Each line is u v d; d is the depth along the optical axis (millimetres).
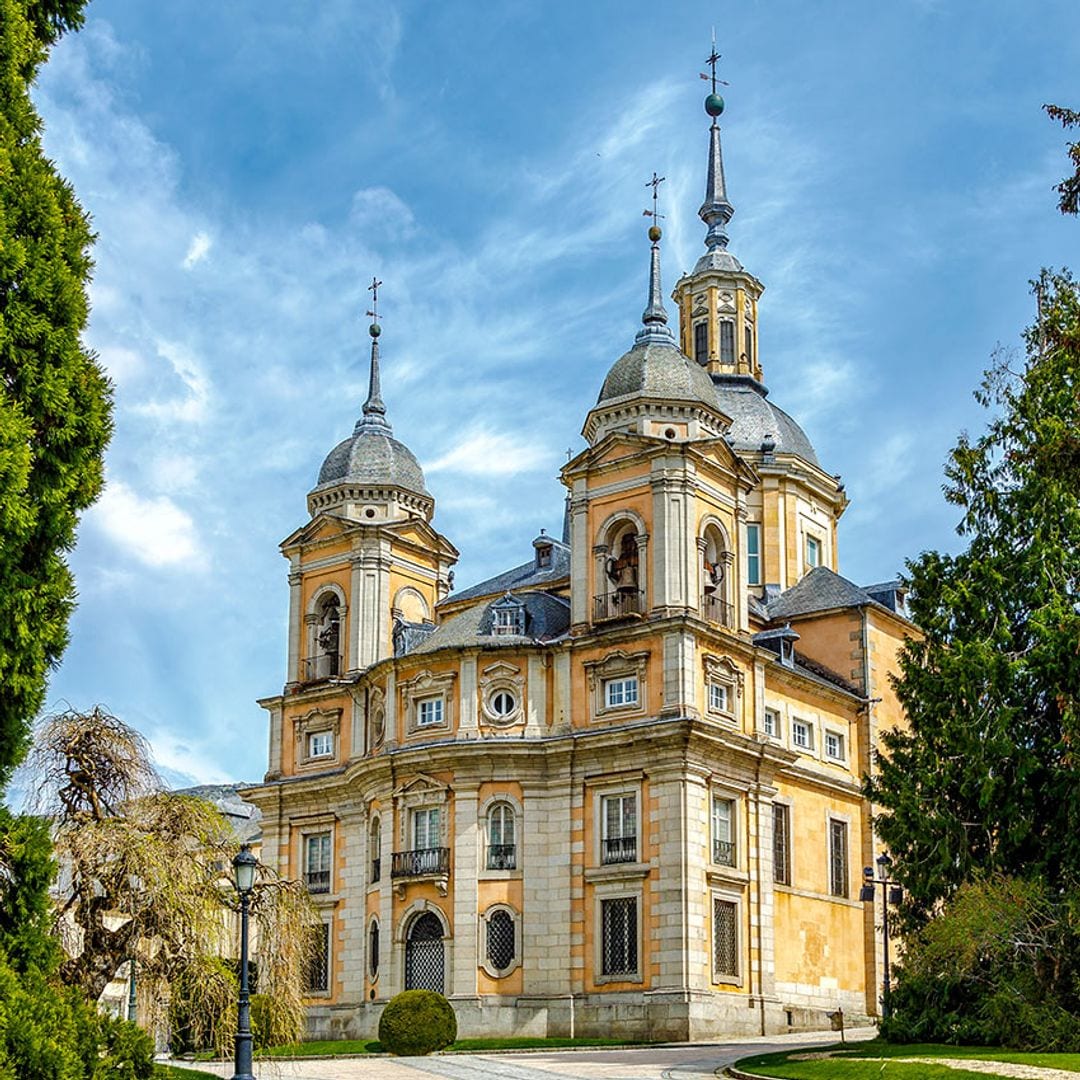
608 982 58781
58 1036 20438
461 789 61781
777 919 63281
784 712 66562
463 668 63625
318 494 76688
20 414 21578
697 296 85750
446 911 60812
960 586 47406
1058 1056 36219
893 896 59188
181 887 30609
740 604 64812
